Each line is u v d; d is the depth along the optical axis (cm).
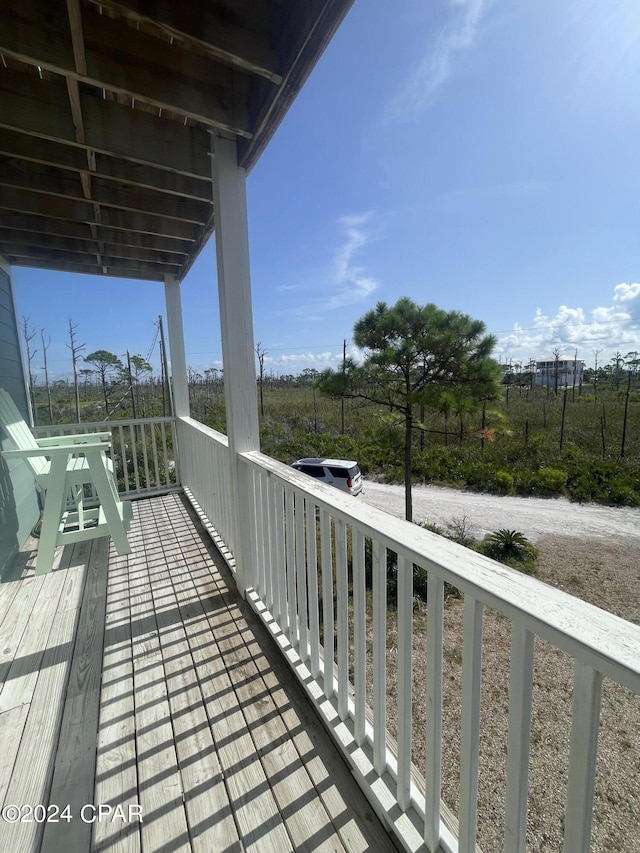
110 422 371
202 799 103
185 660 158
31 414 348
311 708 134
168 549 266
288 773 111
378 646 97
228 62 145
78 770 111
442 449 870
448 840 85
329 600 125
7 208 229
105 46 135
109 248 306
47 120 163
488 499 621
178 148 191
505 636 248
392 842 92
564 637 50
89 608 195
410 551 79
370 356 556
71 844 93
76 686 143
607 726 179
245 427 203
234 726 127
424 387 530
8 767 111
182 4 119
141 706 134
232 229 190
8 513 237
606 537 434
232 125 163
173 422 404
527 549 391
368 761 108
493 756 162
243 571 204
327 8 113
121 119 176
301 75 133
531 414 1337
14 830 96
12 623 182
